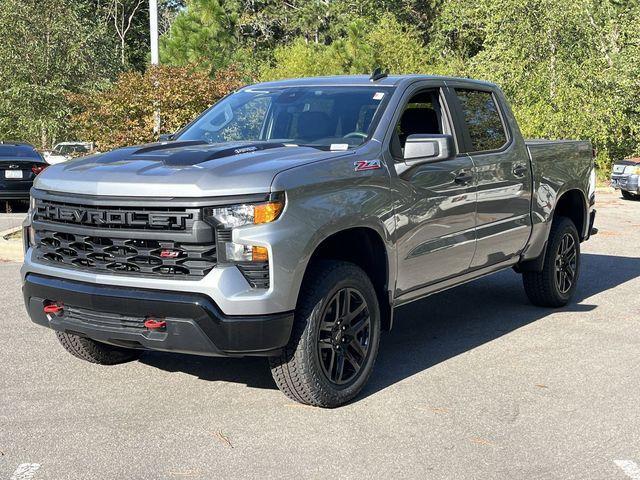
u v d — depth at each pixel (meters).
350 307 5.11
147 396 5.25
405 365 5.94
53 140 28.95
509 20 24.58
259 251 4.50
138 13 51.22
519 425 4.73
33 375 5.70
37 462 4.20
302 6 48.88
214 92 14.74
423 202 5.59
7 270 9.89
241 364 5.96
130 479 3.99
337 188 4.91
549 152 7.37
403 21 46.00
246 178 4.53
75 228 4.83
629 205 18.23
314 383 4.84
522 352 6.28
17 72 28.75
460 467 4.14
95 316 4.82
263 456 4.27
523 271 7.54
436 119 6.19
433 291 5.99
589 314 7.56
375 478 4.00
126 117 15.00
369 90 5.89
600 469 4.13
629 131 24.52
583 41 24.33
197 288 4.48
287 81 6.47
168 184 4.54
